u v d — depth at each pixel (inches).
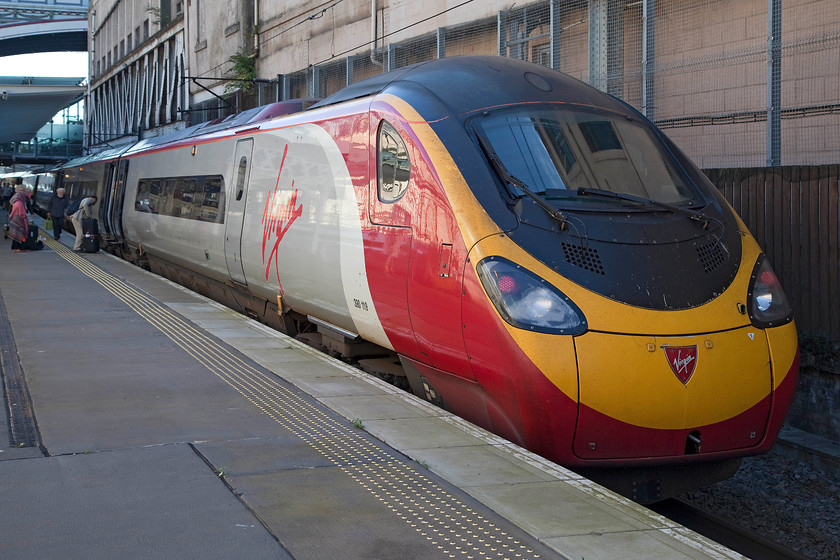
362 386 246.5
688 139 430.0
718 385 191.8
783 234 326.6
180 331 333.7
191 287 539.2
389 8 722.2
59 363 274.1
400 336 243.1
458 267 207.8
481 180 215.8
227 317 371.2
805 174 317.1
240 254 382.9
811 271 315.6
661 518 150.2
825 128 366.9
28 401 227.9
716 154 417.1
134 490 159.0
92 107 2404.0
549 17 506.9
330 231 284.8
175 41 1438.2
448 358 217.9
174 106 1449.3
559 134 231.3
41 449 184.2
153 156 614.2
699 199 229.1
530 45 528.7
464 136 227.0
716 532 224.8
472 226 207.6
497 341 194.1
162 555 131.0
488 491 161.6
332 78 828.0
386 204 248.7
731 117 407.2
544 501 156.9
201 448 186.2
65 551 131.8
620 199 217.2
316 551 133.6
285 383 249.1
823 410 302.8
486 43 584.7
